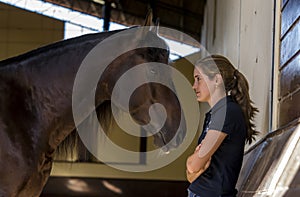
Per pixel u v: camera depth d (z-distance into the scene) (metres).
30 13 10.19
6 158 2.11
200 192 2.01
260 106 2.93
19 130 2.16
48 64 2.26
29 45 10.12
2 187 2.10
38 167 2.20
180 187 9.30
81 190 9.09
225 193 1.98
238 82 2.08
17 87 2.21
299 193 1.47
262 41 2.95
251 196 1.98
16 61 2.26
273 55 2.53
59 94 2.24
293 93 2.06
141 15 10.79
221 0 6.38
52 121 2.24
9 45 10.08
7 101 2.18
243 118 2.01
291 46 2.15
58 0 10.16
